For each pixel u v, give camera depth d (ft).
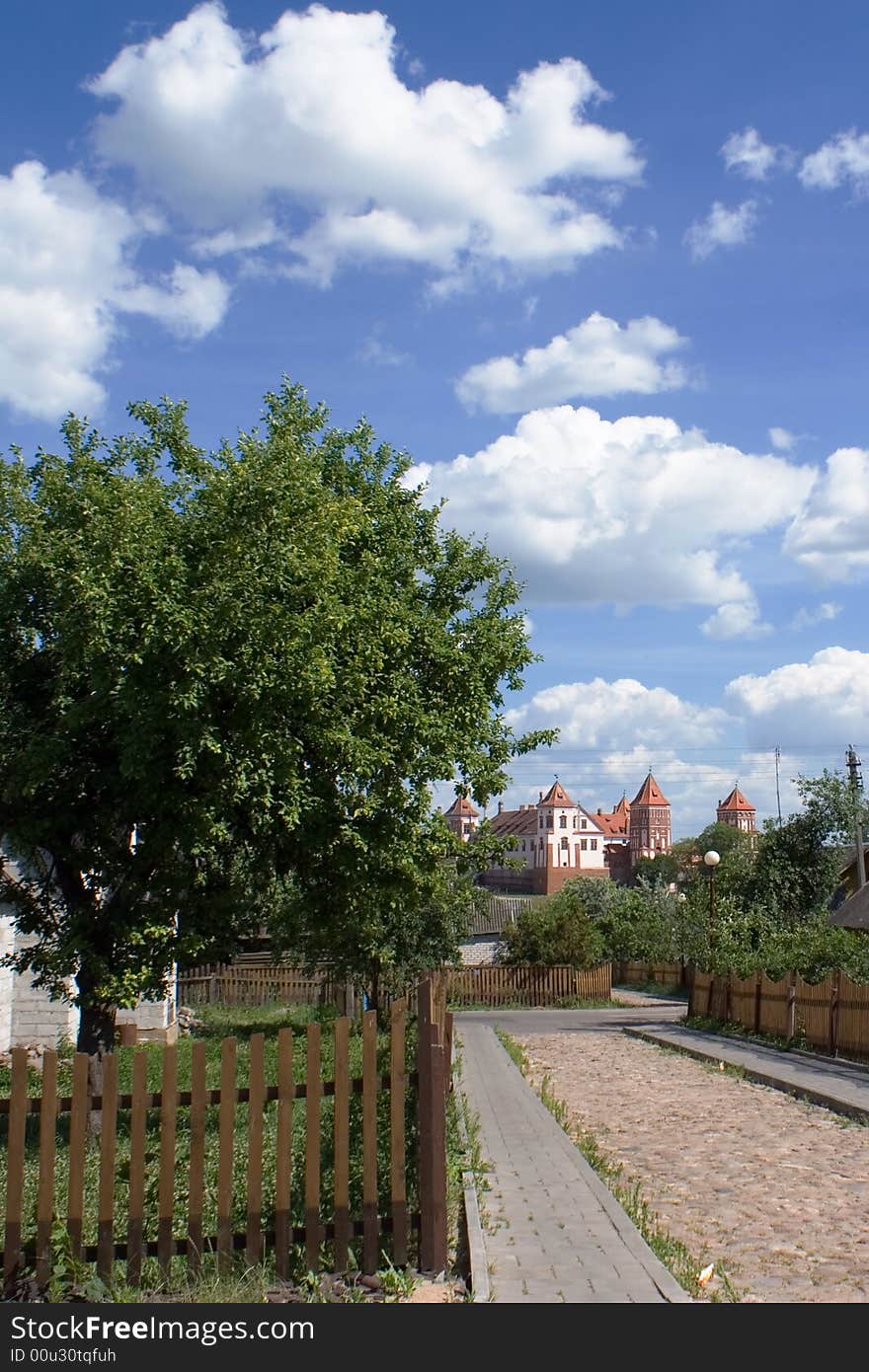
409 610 51.13
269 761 37.27
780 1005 75.20
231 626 36.17
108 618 34.58
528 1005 153.38
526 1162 34.09
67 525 39.40
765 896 138.31
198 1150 20.61
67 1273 19.92
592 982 154.61
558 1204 27.81
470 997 153.89
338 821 42.55
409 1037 26.45
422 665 51.67
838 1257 24.11
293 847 43.55
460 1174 31.14
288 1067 20.98
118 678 35.50
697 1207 29.22
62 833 41.93
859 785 140.67
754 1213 28.37
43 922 43.04
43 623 40.16
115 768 40.37
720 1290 21.34
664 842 518.37
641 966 181.37
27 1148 36.06
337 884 45.60
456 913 98.68
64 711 37.65
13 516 40.42
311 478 40.40
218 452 40.29
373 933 56.03
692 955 104.99
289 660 36.52
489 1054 71.41
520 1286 20.79
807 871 139.44
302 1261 20.97
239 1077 45.96
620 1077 61.93
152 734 35.58
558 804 468.34
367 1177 20.99
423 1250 21.36
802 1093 50.65
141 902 42.34
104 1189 20.29
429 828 47.98
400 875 46.24
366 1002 95.09
